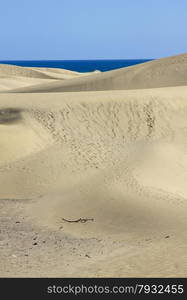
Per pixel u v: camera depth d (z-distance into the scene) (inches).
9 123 1237.1
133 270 419.8
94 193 747.4
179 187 797.2
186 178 856.3
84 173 957.8
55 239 557.9
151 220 628.1
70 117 1296.8
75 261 458.6
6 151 1061.1
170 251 478.0
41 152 1085.1
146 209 668.1
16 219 662.5
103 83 2178.9
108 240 555.2
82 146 1131.3
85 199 728.3
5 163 1016.9
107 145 1148.5
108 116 1328.7
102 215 657.0
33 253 488.4
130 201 696.4
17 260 458.6
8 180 930.7
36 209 717.9
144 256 466.9
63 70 4589.1
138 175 818.8
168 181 816.9
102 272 416.2
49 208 713.6
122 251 497.7
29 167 995.3
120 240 553.6
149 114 1354.6
